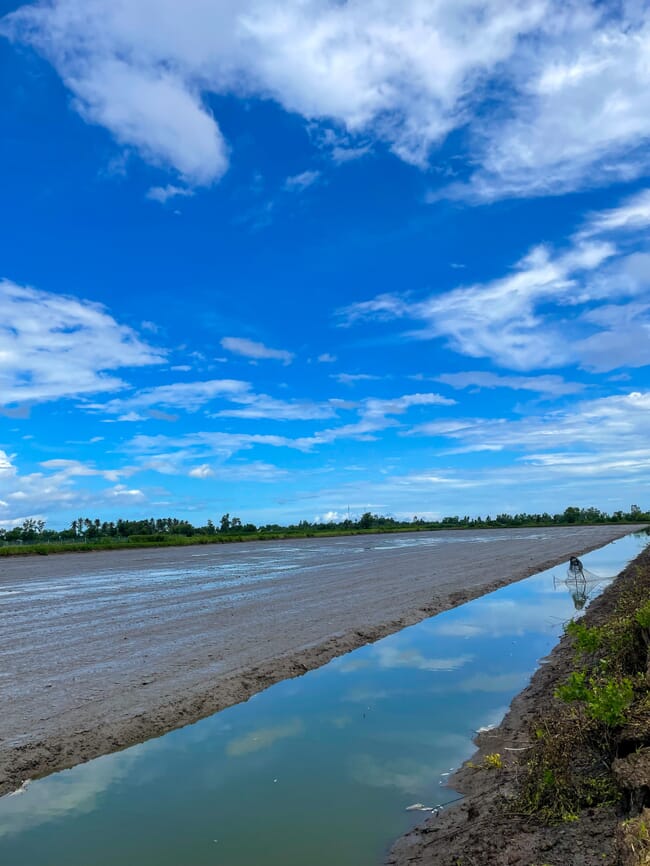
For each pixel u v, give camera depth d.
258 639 10.89
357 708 7.61
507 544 41.34
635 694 5.45
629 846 3.34
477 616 14.00
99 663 9.16
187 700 7.55
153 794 5.31
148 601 15.34
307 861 4.29
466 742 6.54
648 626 6.91
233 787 5.45
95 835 4.64
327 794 5.33
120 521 60.16
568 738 4.89
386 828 4.75
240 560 29.50
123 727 6.67
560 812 4.44
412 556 30.83
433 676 9.05
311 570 23.64
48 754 5.98
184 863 4.25
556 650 10.61
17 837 4.61
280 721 7.13
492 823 4.54
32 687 7.95
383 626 12.32
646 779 4.01
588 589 18.64
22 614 13.39
